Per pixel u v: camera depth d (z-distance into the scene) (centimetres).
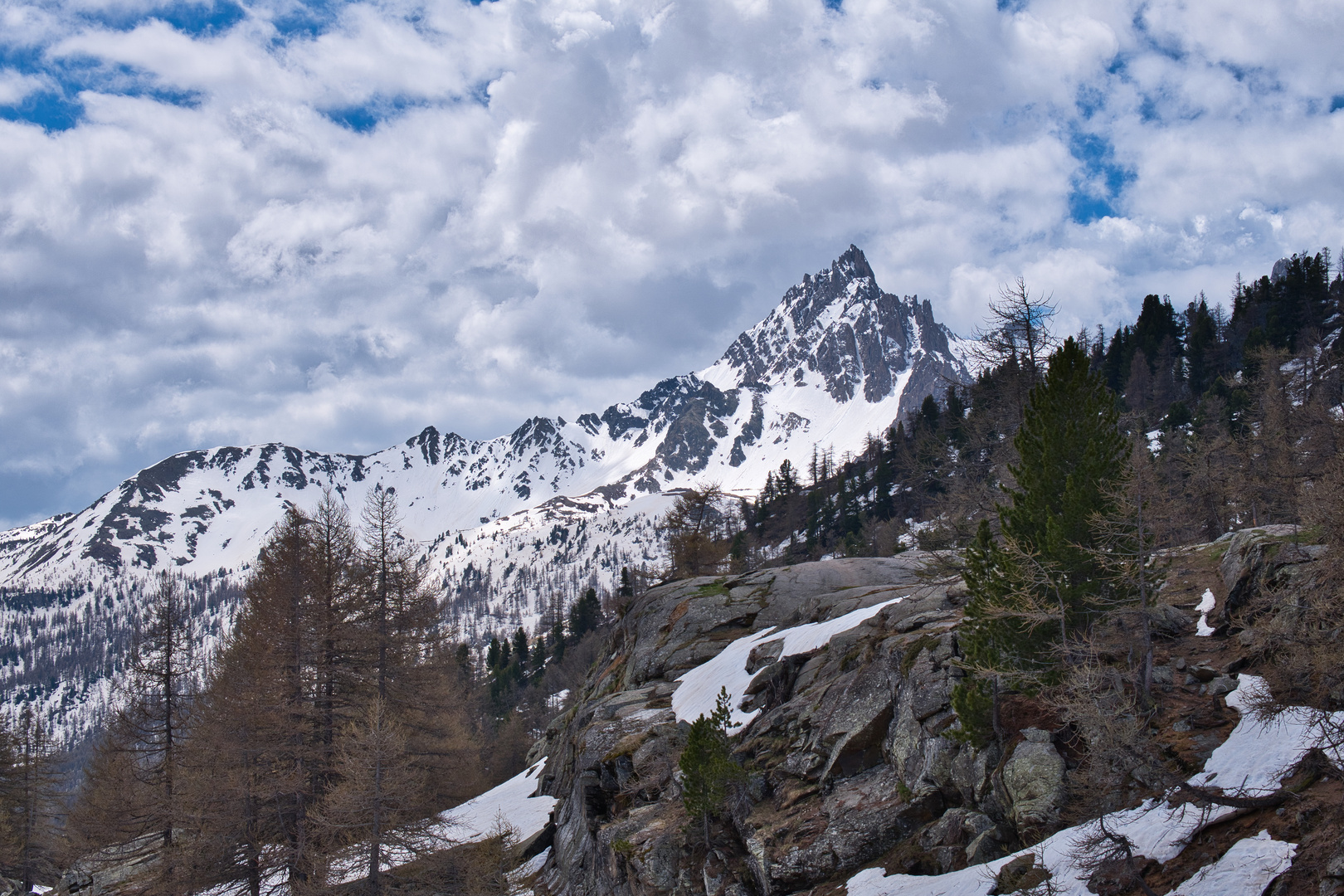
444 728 4241
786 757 3031
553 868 4091
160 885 3559
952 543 4203
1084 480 2400
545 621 19088
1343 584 1814
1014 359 3450
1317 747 1692
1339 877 1440
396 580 4038
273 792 3281
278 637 3688
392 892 3175
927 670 2739
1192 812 1820
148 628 4397
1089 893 1784
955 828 2281
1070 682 2038
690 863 2889
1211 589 2944
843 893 2314
